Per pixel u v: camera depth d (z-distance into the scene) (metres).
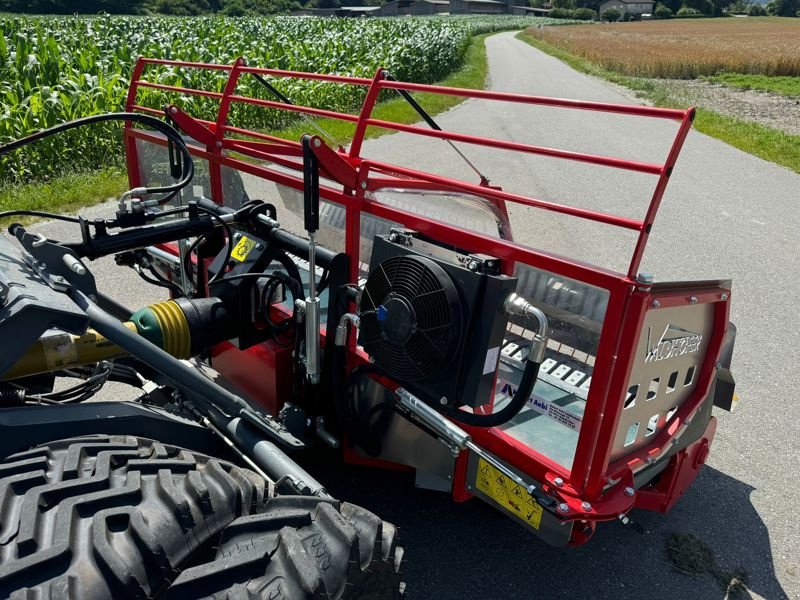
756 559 2.78
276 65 14.92
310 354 2.34
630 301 1.76
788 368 4.59
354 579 1.48
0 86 9.08
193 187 3.76
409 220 2.25
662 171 1.65
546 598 2.45
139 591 1.33
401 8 118.12
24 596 1.22
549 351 3.17
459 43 31.08
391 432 2.45
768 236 7.76
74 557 1.32
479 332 1.98
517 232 7.03
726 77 30.98
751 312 5.55
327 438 2.59
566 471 2.04
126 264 3.46
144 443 1.79
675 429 2.37
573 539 2.12
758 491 3.25
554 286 2.42
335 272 2.49
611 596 2.50
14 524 1.37
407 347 2.10
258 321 2.69
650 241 7.22
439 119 14.25
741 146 13.87
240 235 2.74
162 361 1.92
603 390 1.85
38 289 1.77
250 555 1.43
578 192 9.05
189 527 1.48
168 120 3.49
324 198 2.57
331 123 12.45
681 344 2.21
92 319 1.86
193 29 18.75
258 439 1.98
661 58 35.69
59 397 2.34
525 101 2.01
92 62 10.70
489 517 2.81
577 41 54.25
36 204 6.83
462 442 2.09
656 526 2.93
